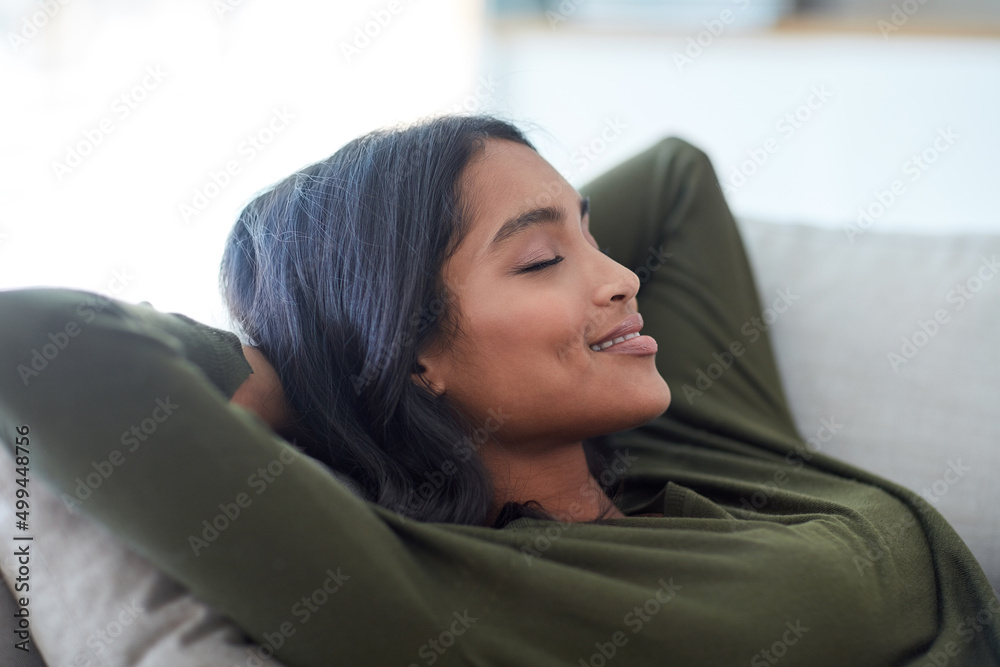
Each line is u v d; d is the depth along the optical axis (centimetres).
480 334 83
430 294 84
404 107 244
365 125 240
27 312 62
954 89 236
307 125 237
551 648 68
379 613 62
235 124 228
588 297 85
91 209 206
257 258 91
